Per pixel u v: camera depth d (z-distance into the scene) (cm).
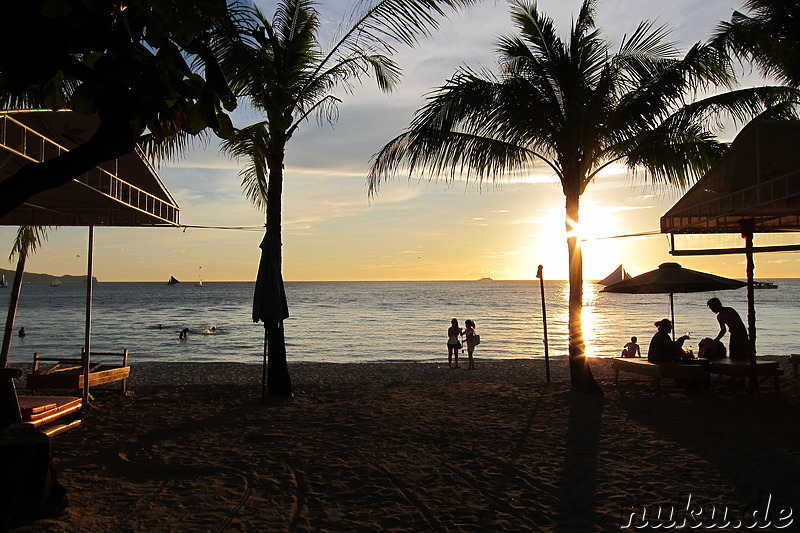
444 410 987
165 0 359
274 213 1123
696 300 9181
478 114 1125
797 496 536
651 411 955
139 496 540
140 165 828
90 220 942
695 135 1186
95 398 1099
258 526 469
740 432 794
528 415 937
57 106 432
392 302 9300
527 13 1152
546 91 1123
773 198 801
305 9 1155
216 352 2953
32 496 459
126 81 368
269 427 853
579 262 1159
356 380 1540
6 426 485
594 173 1186
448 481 590
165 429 836
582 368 1152
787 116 1090
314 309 7350
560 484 579
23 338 3609
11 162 692
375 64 1120
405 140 1162
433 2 780
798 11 1016
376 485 578
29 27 352
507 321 5312
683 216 1102
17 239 1175
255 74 754
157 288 19938
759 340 3222
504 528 465
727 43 1042
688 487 564
